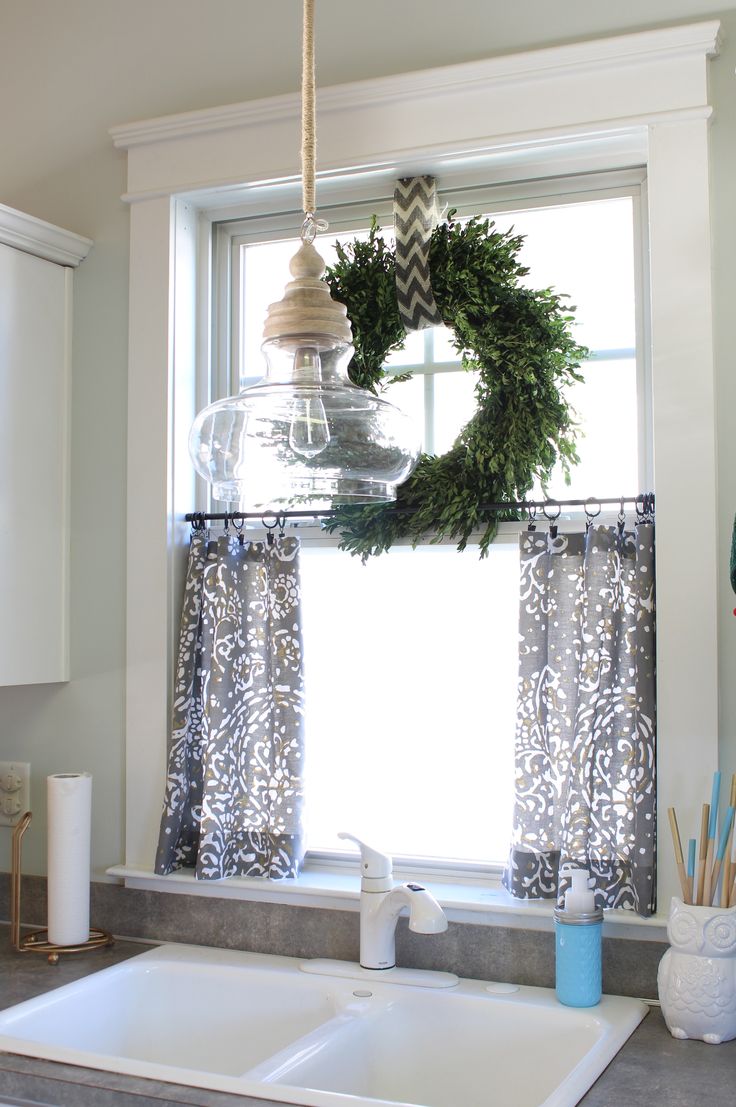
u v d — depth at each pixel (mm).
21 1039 1582
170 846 2084
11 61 2338
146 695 2148
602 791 1858
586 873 1764
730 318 1815
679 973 1624
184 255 2221
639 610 1829
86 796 2064
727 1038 1607
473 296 1957
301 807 2055
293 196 2184
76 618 2225
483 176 2059
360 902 1938
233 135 2131
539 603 1923
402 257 2014
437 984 1826
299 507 2107
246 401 1306
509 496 1973
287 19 2137
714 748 1771
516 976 1864
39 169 2314
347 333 1374
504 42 1979
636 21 1898
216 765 2070
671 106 1848
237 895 2057
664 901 1785
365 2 2076
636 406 1988
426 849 2127
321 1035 1641
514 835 1908
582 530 1960
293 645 2070
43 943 2047
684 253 1829
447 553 2139
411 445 1367
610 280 2037
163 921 2109
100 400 2229
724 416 1808
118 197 2244
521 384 1935
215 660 2094
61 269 2236
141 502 2172
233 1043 1876
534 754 1908
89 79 2289
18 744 2266
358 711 2223
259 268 2293
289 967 1924
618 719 1869
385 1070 1742
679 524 1806
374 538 2018
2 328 2084
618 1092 1426
